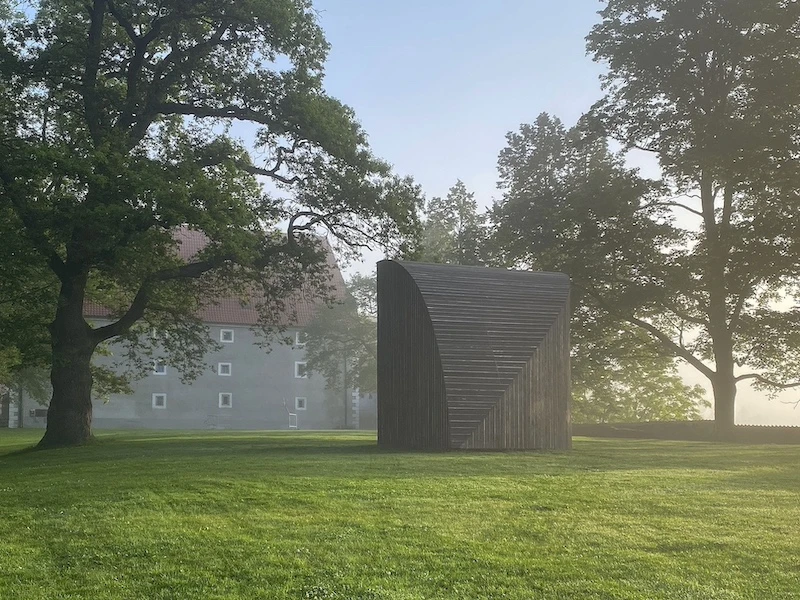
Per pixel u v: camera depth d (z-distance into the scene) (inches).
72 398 1258.6
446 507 547.8
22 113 1259.2
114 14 1248.8
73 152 1161.4
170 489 631.8
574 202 1680.6
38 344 1249.4
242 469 744.3
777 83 1459.2
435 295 1020.5
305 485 637.3
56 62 1222.3
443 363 980.6
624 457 892.6
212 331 3176.7
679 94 1582.2
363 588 374.3
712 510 534.9
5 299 1288.1
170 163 1194.0
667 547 439.2
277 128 1272.1
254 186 1226.6
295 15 1266.0
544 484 648.4
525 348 1011.3
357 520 506.9
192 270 1289.4
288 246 1331.2
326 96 1311.5
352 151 1293.1
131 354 1567.4
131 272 1201.4
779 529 478.6
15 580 397.7
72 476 753.0
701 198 1694.1
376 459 841.5
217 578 394.3
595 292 1696.6
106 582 390.9
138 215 1092.5
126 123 1278.3
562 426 1019.9
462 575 391.9
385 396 1103.0
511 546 442.3
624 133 1672.0
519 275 1085.8
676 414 2442.2
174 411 3102.9
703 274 1557.6
